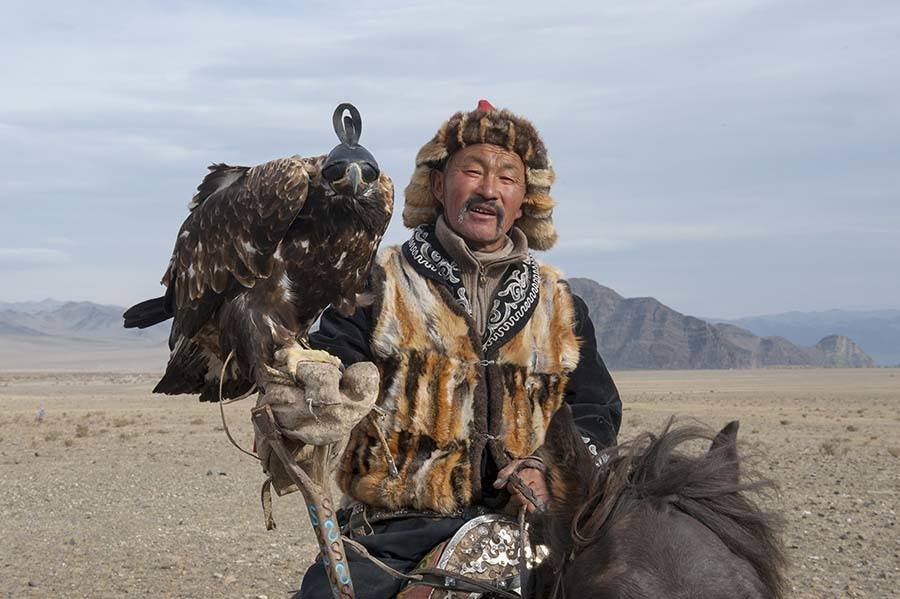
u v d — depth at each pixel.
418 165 4.51
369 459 3.94
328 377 3.03
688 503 2.89
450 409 3.96
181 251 3.70
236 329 3.49
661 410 56.91
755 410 57.97
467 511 3.91
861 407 64.12
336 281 3.66
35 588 11.50
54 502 18.45
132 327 4.04
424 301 4.07
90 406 63.50
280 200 3.46
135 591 11.34
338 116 3.58
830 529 14.61
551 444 3.10
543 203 4.51
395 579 3.66
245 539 14.57
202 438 33.19
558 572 2.93
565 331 4.23
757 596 2.63
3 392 97.50
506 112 4.43
